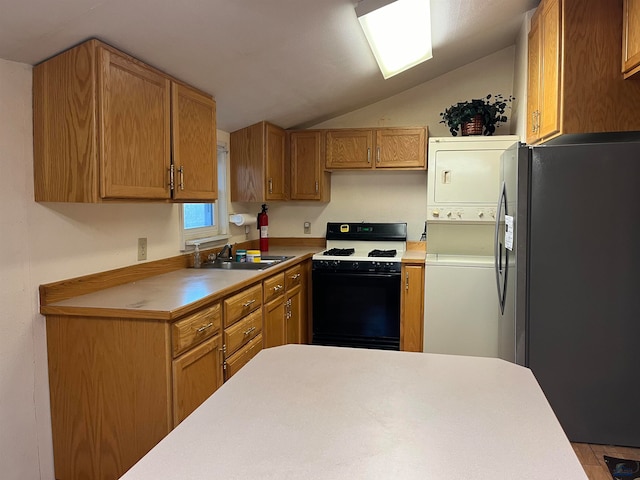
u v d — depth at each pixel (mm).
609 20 2346
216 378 2258
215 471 795
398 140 3926
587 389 2396
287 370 1280
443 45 3291
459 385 1173
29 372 1902
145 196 2105
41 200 1925
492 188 3596
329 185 4352
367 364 1330
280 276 3209
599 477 2129
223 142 3699
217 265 3146
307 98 3518
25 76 1873
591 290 2357
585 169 2328
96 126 1826
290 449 866
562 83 2400
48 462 1984
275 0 2006
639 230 2297
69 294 2072
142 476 782
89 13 1659
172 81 2301
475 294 3484
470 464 817
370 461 825
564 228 2357
